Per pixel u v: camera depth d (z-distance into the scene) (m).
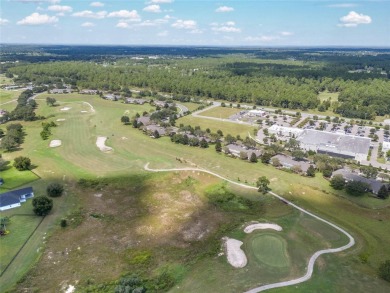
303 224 113.88
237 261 94.31
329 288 84.12
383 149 187.12
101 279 87.25
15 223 111.00
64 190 135.12
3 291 82.31
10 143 177.62
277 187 140.00
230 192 136.75
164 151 181.75
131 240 104.94
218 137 197.50
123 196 133.00
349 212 121.31
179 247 101.69
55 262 93.56
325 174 148.88
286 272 90.19
